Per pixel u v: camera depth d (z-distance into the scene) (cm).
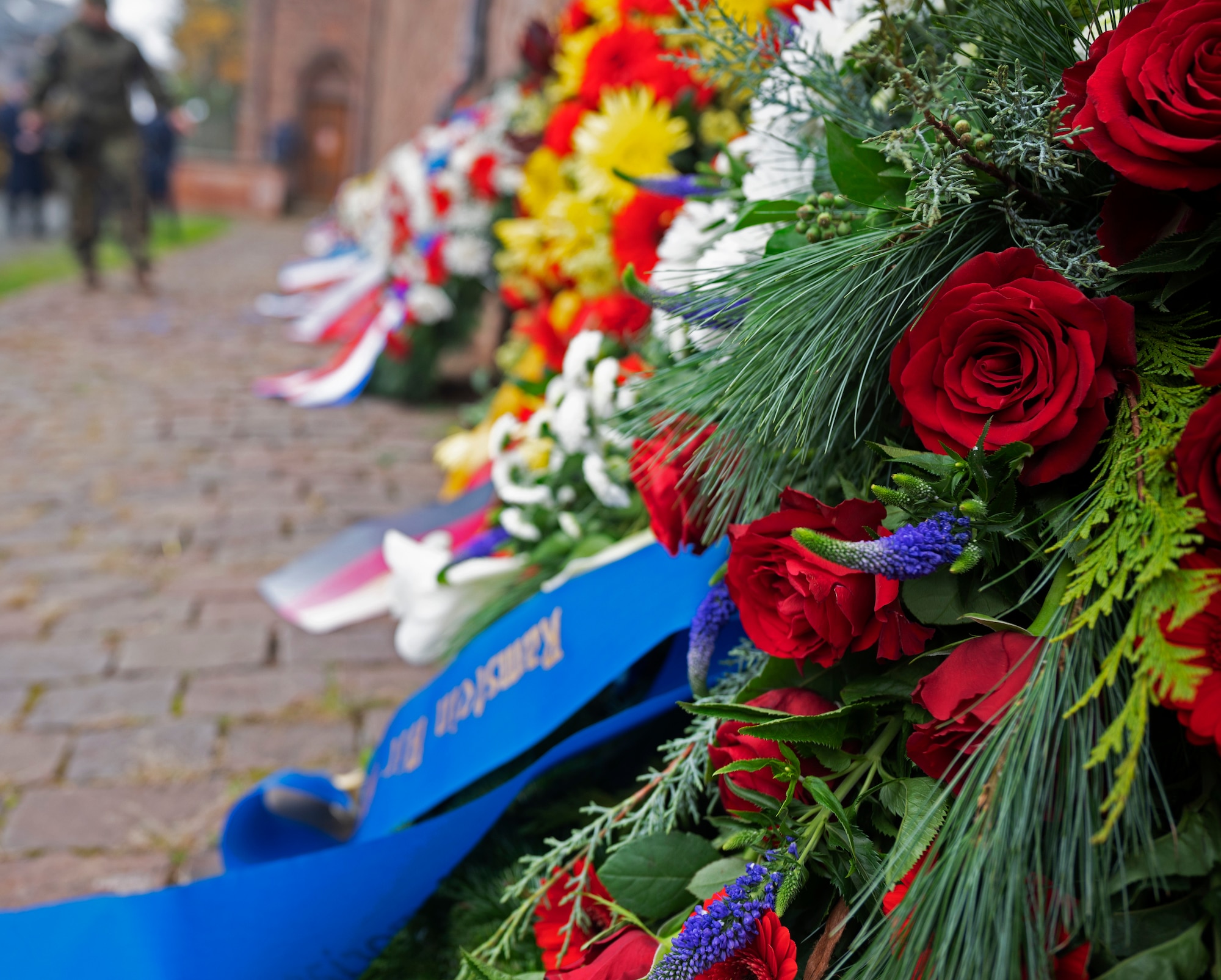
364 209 830
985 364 75
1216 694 64
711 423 97
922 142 82
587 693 114
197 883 119
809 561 79
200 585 303
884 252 86
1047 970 66
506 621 142
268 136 2783
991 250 89
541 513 170
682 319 110
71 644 263
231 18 4694
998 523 75
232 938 117
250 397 556
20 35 5988
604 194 206
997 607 78
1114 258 79
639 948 86
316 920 118
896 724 82
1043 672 70
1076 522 75
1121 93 72
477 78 882
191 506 371
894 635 77
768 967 73
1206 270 78
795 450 91
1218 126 68
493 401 298
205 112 4809
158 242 1480
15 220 1534
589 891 97
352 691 244
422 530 296
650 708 112
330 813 174
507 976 89
